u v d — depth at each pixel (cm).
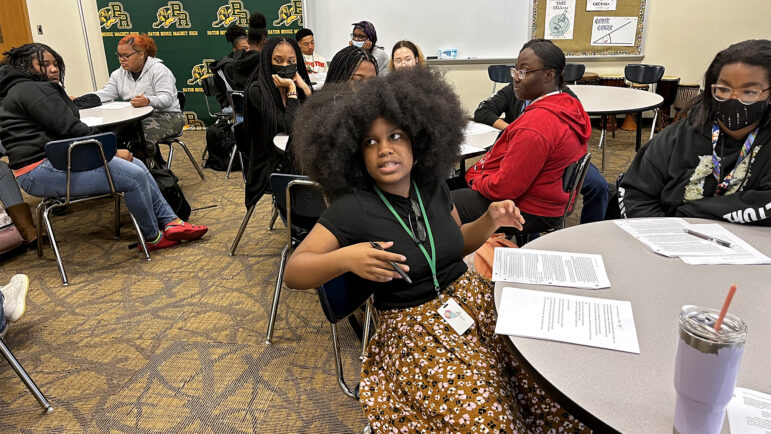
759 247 130
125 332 225
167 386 190
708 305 103
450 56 595
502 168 198
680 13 570
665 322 98
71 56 625
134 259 297
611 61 595
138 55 423
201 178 457
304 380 191
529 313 102
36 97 268
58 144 251
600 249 131
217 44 615
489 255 161
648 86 570
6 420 175
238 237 295
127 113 348
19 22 580
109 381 193
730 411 74
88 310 244
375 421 107
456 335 112
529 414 111
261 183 271
